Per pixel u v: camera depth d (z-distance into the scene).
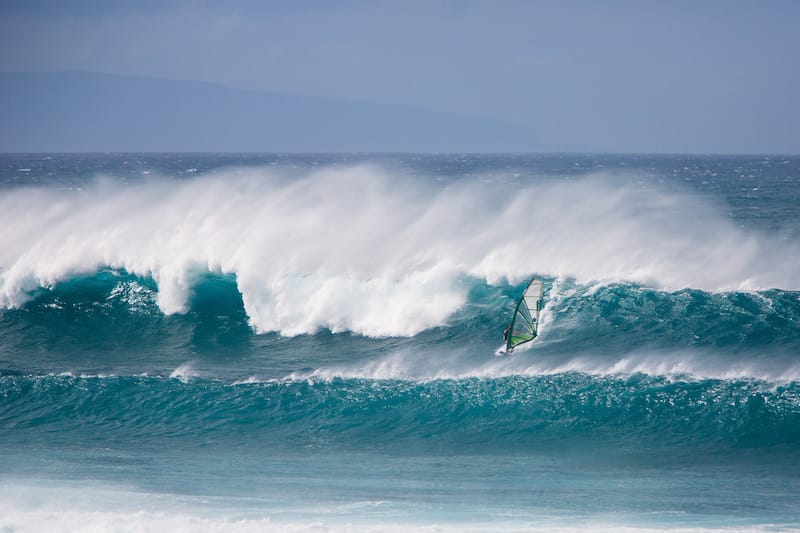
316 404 68.69
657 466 59.00
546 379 71.06
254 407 68.50
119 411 68.12
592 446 62.59
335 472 57.66
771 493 53.84
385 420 66.62
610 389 69.06
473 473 57.66
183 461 59.31
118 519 47.28
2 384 71.06
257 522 47.41
